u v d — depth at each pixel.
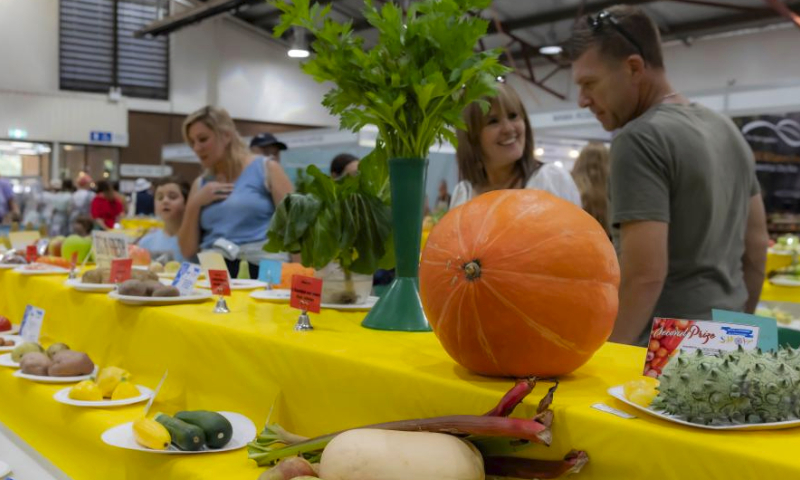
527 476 1.02
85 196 11.09
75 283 2.39
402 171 1.57
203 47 16.08
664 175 1.68
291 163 9.66
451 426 1.04
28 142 14.60
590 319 1.08
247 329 1.59
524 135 2.45
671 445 0.88
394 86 1.46
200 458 1.39
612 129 1.94
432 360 1.29
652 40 1.79
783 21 10.52
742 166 1.82
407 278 1.62
